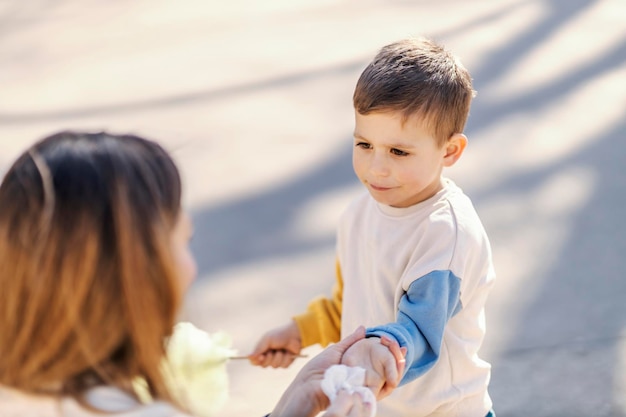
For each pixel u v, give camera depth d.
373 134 1.80
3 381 1.15
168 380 1.23
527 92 5.17
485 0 7.05
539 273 3.36
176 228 1.21
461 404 1.86
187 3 7.73
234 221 3.92
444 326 1.71
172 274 1.17
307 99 5.32
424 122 1.78
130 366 1.15
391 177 1.80
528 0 6.91
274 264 3.58
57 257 1.11
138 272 1.13
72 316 1.11
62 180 1.13
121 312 1.13
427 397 1.82
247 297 3.35
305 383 1.50
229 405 2.77
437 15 6.78
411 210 1.83
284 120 5.02
